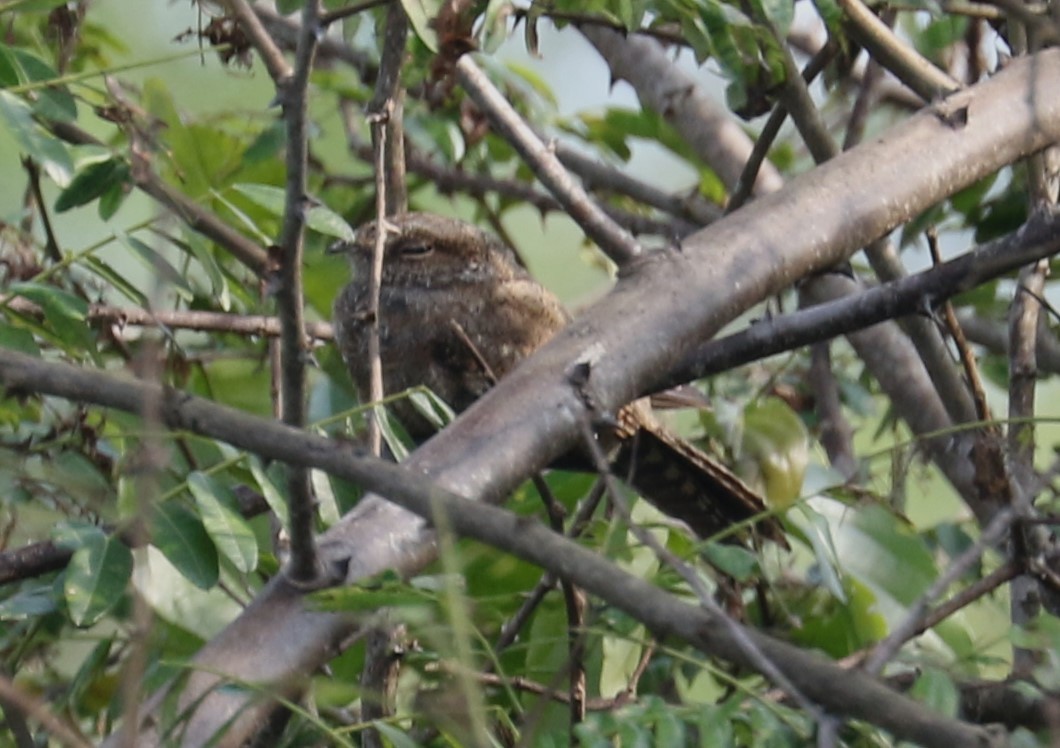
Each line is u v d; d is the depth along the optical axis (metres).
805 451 9.07
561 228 13.95
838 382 10.65
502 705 7.28
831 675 4.32
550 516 6.58
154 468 4.60
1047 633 5.73
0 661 7.26
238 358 9.60
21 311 8.08
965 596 5.99
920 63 8.49
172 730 5.23
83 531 6.42
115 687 7.10
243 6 6.52
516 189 11.14
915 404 9.54
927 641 7.35
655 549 4.74
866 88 9.61
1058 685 5.66
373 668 6.24
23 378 4.66
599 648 7.40
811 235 7.49
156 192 7.26
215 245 9.84
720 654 4.33
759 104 8.40
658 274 7.20
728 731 5.44
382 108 7.45
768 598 8.06
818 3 7.92
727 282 7.21
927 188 7.79
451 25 7.47
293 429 4.72
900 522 7.96
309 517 5.50
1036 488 5.38
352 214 11.02
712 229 7.49
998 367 10.34
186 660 5.81
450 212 13.97
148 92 9.28
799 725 5.50
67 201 7.54
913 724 4.25
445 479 6.27
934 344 8.59
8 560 7.07
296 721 6.52
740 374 10.67
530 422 6.49
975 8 8.82
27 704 4.61
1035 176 8.27
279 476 6.39
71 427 7.60
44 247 8.82
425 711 5.61
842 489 7.09
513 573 7.47
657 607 4.38
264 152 9.27
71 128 8.71
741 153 10.76
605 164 11.48
